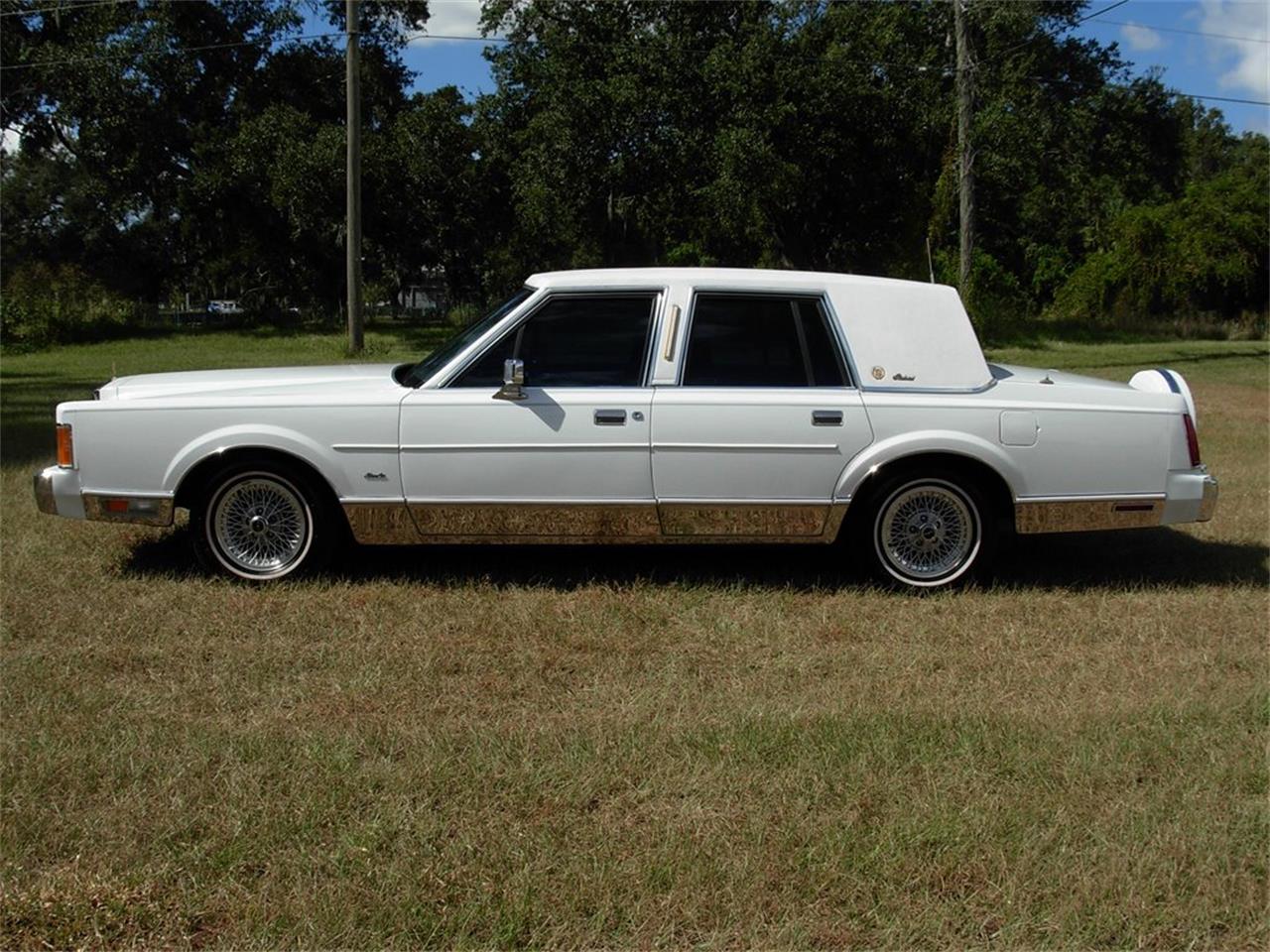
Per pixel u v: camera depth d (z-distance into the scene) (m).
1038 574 6.50
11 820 3.53
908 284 6.14
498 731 4.22
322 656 5.00
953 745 4.12
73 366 22.69
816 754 4.04
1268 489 8.99
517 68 33.66
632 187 29.70
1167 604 5.96
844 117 27.94
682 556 6.71
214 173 34.16
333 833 3.48
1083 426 5.97
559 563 6.52
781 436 5.85
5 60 33.72
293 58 36.75
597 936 3.01
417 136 34.47
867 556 6.04
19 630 5.30
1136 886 3.24
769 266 30.42
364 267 43.22
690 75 28.20
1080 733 4.26
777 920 3.07
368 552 6.71
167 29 34.25
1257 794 3.82
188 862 3.32
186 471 5.89
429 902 3.12
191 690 4.62
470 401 5.84
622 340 5.95
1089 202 43.03
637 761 3.96
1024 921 3.09
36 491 6.00
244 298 38.28
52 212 41.06
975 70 26.14
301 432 5.86
